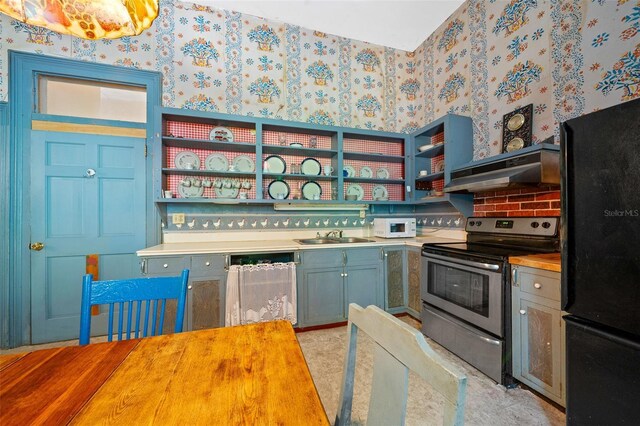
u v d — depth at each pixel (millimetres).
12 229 2340
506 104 2453
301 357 801
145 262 2191
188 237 2789
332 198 3230
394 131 3559
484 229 2451
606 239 1076
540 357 1562
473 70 2785
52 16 1135
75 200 2486
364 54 3461
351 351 814
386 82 3541
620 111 1030
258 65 3027
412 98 3625
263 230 3041
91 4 1175
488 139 2621
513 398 1631
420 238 3123
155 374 712
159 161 2471
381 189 3516
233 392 638
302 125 2908
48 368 739
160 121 2477
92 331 2469
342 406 787
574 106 1941
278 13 2992
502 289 1753
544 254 1832
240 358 795
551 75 2094
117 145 2602
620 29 1700
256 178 2742
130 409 580
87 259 2514
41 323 2395
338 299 2684
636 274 988
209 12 2879
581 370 1169
